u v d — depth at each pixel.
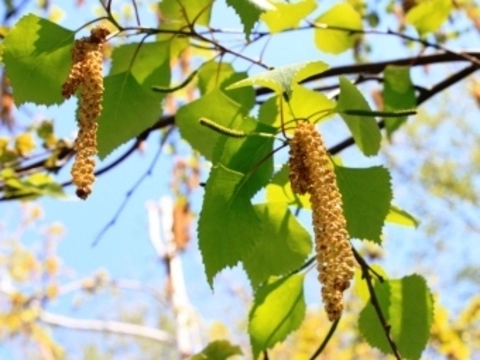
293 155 0.36
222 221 0.39
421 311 0.46
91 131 0.37
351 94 0.40
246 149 0.39
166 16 0.49
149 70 0.48
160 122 0.66
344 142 0.63
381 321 0.44
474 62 0.62
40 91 0.43
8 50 0.43
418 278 0.46
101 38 0.39
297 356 1.33
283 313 0.47
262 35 0.52
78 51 0.39
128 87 0.46
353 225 0.41
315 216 0.35
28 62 0.43
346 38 0.60
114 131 0.46
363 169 0.41
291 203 0.44
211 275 0.39
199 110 0.46
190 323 2.00
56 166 0.70
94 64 0.38
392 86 0.58
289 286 0.47
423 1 0.64
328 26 0.58
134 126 0.46
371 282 0.46
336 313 0.32
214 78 0.50
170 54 0.48
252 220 0.40
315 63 0.37
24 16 0.42
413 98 0.58
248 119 0.39
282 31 0.53
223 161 0.39
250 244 0.39
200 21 0.49
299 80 0.38
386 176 0.41
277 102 0.41
